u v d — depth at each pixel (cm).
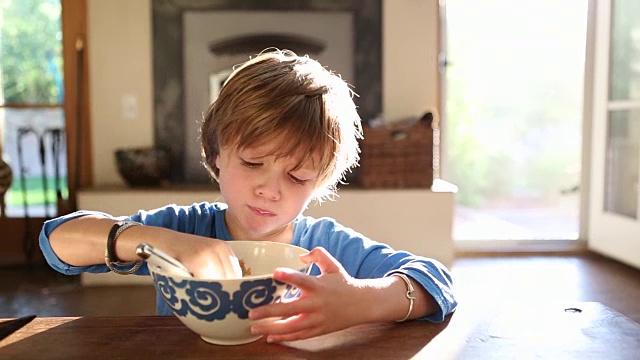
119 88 336
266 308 63
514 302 87
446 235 317
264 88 80
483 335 72
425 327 75
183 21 335
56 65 341
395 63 343
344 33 340
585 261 343
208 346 67
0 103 343
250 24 337
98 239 79
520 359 65
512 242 373
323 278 67
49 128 345
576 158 586
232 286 62
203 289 62
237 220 90
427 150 320
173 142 340
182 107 338
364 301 70
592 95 365
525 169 597
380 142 317
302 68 85
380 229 314
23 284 303
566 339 71
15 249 342
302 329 65
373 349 67
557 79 575
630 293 277
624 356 66
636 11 323
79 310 258
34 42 340
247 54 338
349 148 89
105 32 333
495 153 595
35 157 354
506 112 586
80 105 334
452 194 315
